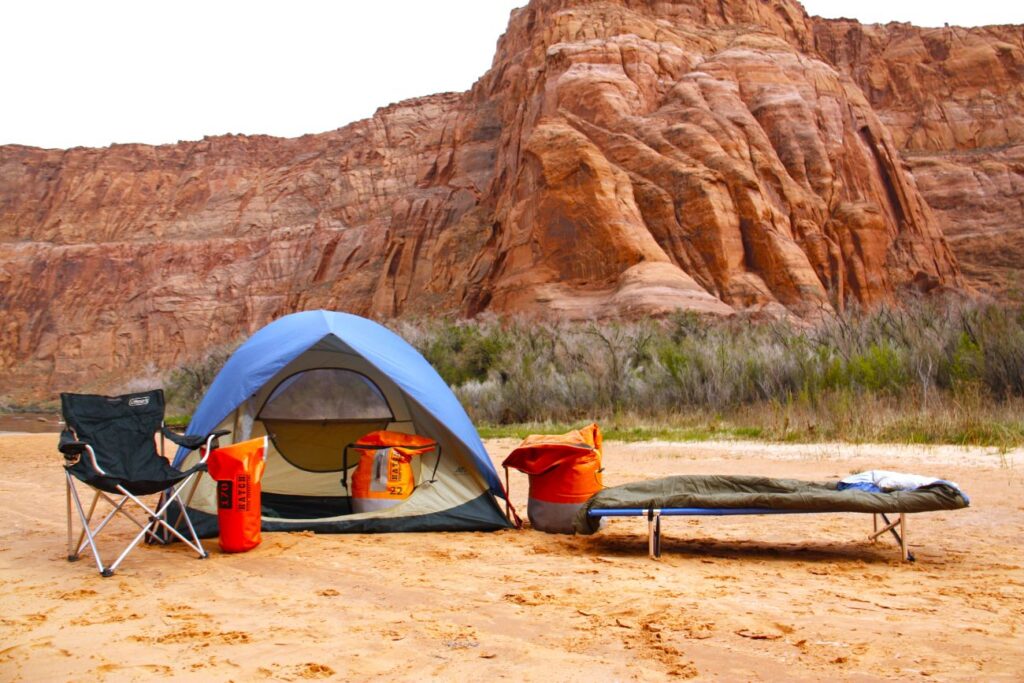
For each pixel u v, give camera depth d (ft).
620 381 61.46
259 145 439.22
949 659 12.49
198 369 102.73
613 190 130.72
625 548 21.40
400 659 12.96
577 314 116.67
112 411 20.88
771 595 16.40
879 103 246.47
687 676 12.03
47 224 441.27
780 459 36.19
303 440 27.71
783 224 136.67
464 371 79.51
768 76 159.63
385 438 25.03
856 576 17.98
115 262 385.91
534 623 14.74
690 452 40.22
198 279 359.46
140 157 456.45
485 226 203.00
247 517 21.16
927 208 180.14
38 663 13.03
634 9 181.78
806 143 153.58
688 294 112.98
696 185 131.85
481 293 147.95
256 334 26.86
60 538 23.49
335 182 353.92
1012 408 41.96
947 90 242.58
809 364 54.44
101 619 15.34
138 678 12.30
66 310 379.76
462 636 14.07
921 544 21.22
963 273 193.47
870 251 145.48
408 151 342.85
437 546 21.71
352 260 296.92
